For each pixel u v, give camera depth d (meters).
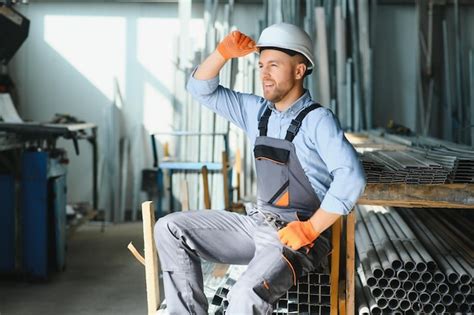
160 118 6.83
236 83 6.36
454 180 2.70
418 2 6.48
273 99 2.31
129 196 6.86
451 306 2.86
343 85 6.38
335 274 2.71
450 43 6.58
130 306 4.05
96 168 5.97
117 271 4.86
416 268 2.80
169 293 2.34
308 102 2.36
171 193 6.19
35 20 6.73
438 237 3.38
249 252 2.42
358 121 6.38
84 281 4.59
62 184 4.77
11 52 4.89
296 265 2.22
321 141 2.23
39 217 4.48
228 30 6.43
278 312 2.82
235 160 6.27
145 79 6.81
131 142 6.84
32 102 6.82
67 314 3.88
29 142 4.80
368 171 2.67
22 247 4.50
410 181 2.68
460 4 6.55
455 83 6.55
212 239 2.39
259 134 2.41
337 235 2.68
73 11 6.73
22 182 4.44
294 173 2.31
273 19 6.34
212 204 6.32
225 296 2.84
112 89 6.80
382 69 6.75
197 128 6.42
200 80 2.49
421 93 6.47
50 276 4.70
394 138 4.99
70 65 6.79
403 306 2.84
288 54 2.28
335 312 2.74
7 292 4.31
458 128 6.41
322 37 6.33
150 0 6.69
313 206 2.35
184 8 6.38
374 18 6.53
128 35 6.77
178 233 2.34
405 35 6.72
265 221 2.33
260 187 2.42
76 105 6.82
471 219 4.21
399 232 3.37
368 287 2.92
